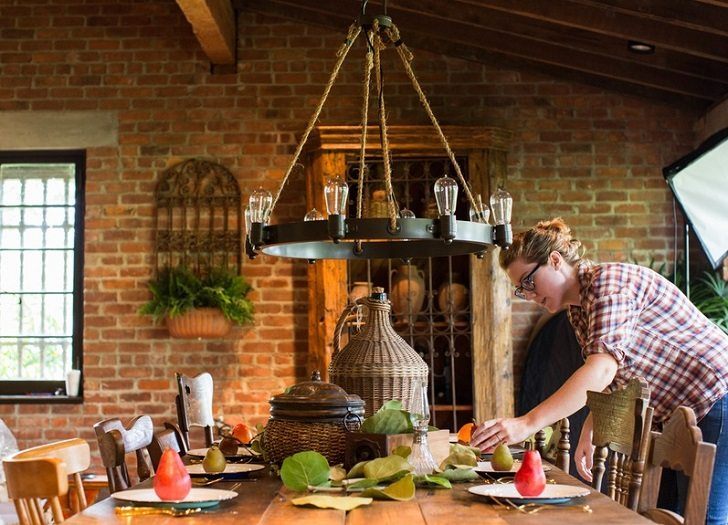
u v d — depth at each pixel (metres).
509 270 3.02
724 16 4.53
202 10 5.07
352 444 2.38
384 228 2.71
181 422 3.79
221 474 2.48
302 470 2.15
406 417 2.43
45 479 1.70
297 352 5.88
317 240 2.73
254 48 6.06
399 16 5.75
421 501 2.04
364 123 2.98
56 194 6.17
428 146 5.61
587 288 2.87
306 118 6.01
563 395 2.58
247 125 6.01
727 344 2.97
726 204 4.77
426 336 5.66
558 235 2.99
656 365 2.93
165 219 5.97
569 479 2.37
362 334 3.19
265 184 5.96
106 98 6.06
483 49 5.97
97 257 5.96
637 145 6.01
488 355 5.55
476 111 6.01
